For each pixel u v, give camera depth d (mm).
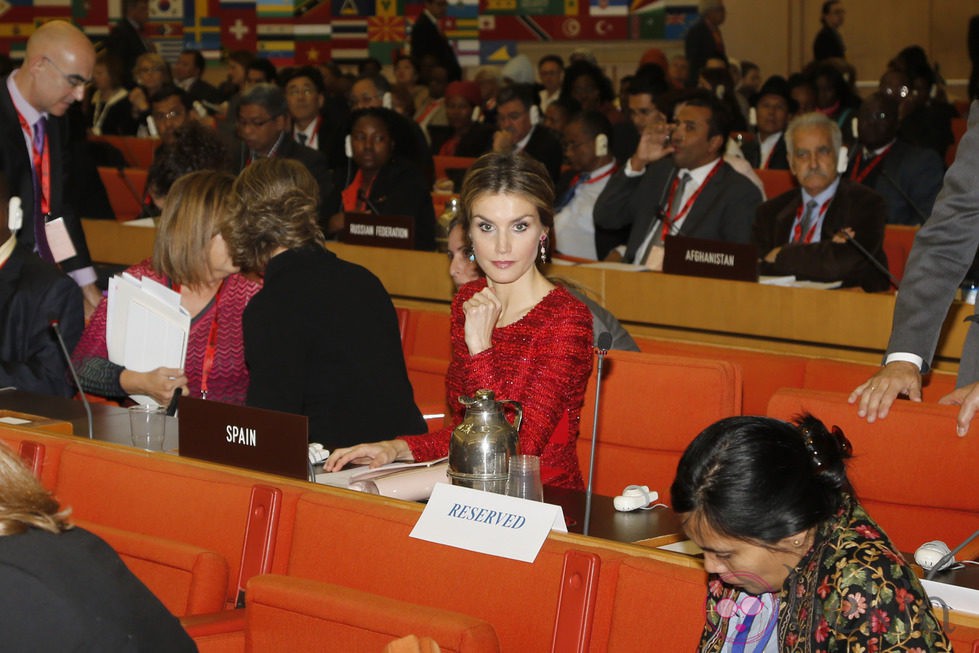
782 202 5598
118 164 9352
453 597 2193
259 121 7125
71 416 3377
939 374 3818
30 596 1585
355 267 3189
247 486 2492
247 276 3516
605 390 3467
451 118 10953
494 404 2387
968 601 1871
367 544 2309
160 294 3607
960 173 2752
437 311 5215
